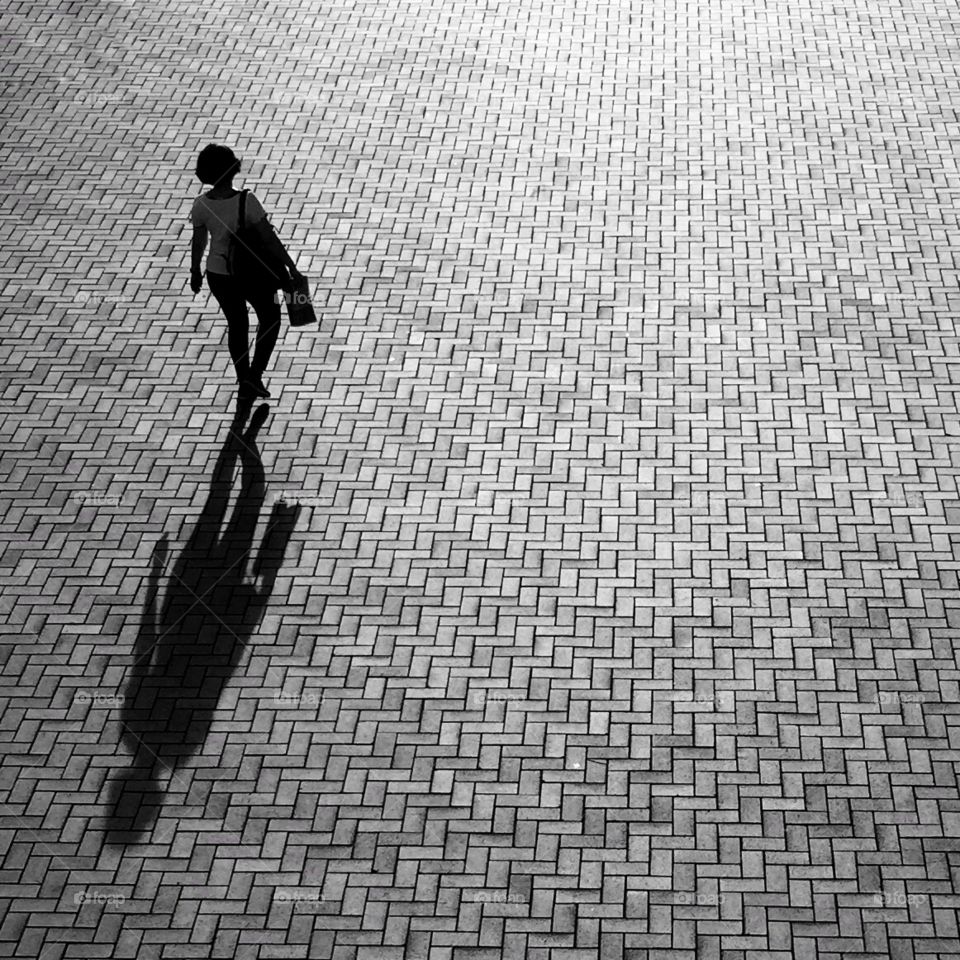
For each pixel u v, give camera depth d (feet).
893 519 27.12
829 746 23.17
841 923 20.74
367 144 38.88
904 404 29.63
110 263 35.14
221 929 21.17
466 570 26.61
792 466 28.32
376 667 24.94
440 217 35.86
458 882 21.57
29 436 30.19
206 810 22.81
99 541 27.73
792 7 44.68
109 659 25.43
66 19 45.85
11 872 22.09
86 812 22.90
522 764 23.16
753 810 22.29
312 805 22.77
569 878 21.52
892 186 36.19
